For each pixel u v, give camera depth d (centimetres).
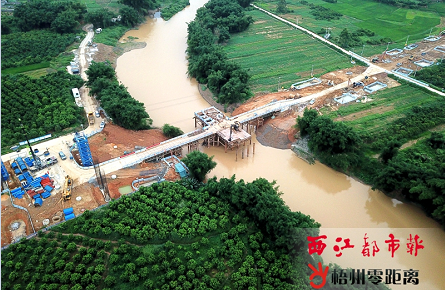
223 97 11056
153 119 10506
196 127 10181
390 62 13412
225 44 15425
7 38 14412
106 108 9719
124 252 6038
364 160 8488
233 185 7056
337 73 12781
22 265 5819
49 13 15700
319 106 10756
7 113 9944
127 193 7600
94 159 8456
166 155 8788
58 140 9219
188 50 14288
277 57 14175
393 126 9519
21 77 11606
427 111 10144
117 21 17488
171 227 6550
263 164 8956
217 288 5641
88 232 6375
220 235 6544
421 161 8312
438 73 12088
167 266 5838
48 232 6431
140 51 15188
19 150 8781
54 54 13700
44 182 7656
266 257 6100
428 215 7269
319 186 8262
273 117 10406
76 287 5444
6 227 6712
